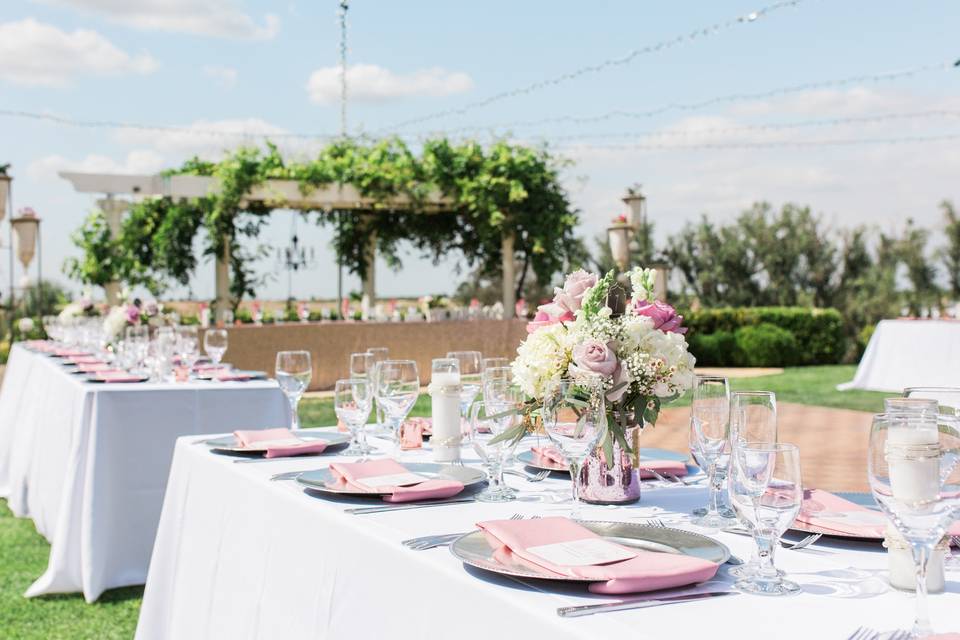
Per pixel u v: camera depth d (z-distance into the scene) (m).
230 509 2.13
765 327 14.66
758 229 18.94
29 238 12.16
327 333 10.42
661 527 1.43
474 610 1.21
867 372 10.74
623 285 1.81
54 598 3.56
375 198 12.25
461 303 13.87
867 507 1.59
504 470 2.09
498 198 12.63
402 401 2.33
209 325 10.50
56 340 7.84
